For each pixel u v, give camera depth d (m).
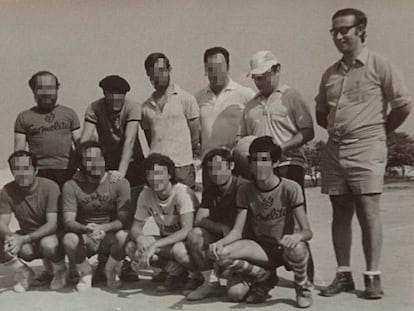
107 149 4.93
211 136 5.00
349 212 4.45
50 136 4.87
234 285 4.26
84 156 4.54
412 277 4.62
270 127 4.60
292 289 4.55
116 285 4.70
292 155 4.58
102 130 4.89
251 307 4.15
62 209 4.64
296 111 4.54
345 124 4.32
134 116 4.83
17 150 4.88
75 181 4.62
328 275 4.83
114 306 4.24
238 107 4.98
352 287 4.45
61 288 4.71
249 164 4.22
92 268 5.16
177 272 4.55
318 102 4.59
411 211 6.77
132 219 4.85
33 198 4.68
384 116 4.33
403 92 4.25
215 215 4.40
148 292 4.57
